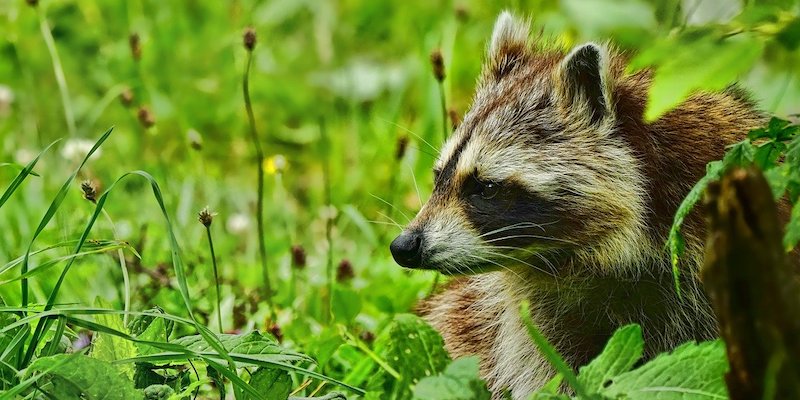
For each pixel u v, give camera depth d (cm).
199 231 1378
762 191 469
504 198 919
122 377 642
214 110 1798
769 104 1111
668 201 885
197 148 1384
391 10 1911
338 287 1073
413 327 680
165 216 751
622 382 598
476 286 1057
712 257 481
